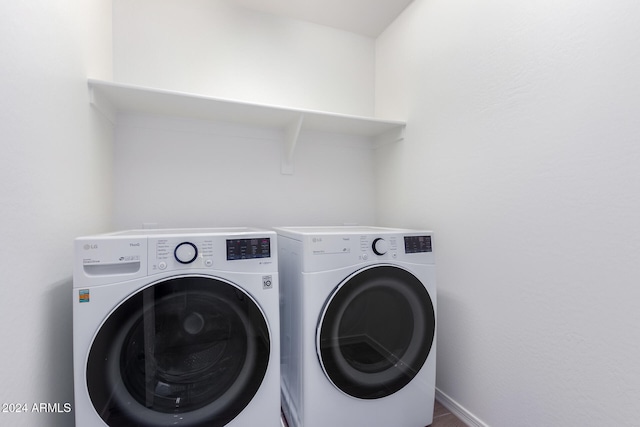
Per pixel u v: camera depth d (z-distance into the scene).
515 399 1.18
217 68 1.85
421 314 1.31
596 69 0.93
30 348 0.81
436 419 1.42
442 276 1.58
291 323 1.30
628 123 0.85
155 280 0.94
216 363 1.03
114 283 0.90
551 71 1.06
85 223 1.22
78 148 1.15
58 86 0.98
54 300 0.95
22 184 0.78
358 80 2.25
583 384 0.96
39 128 0.86
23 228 0.78
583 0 0.96
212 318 1.03
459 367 1.45
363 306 1.29
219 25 1.86
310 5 1.93
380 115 2.23
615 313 0.88
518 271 1.17
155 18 1.72
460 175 1.47
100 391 0.88
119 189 1.62
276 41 2.01
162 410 0.95
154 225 1.70
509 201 1.21
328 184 2.15
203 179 1.81
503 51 1.24
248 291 1.06
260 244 1.09
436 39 1.65
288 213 2.04
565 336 1.01
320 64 2.14
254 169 1.94
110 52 1.58
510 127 1.21
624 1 0.86
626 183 0.86
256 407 1.06
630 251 0.85
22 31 0.78
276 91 2.01
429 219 1.69
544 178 1.08
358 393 1.20
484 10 1.34
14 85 0.74
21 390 0.77
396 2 1.89
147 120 1.69
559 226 1.03
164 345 0.98
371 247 1.25
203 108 1.62
